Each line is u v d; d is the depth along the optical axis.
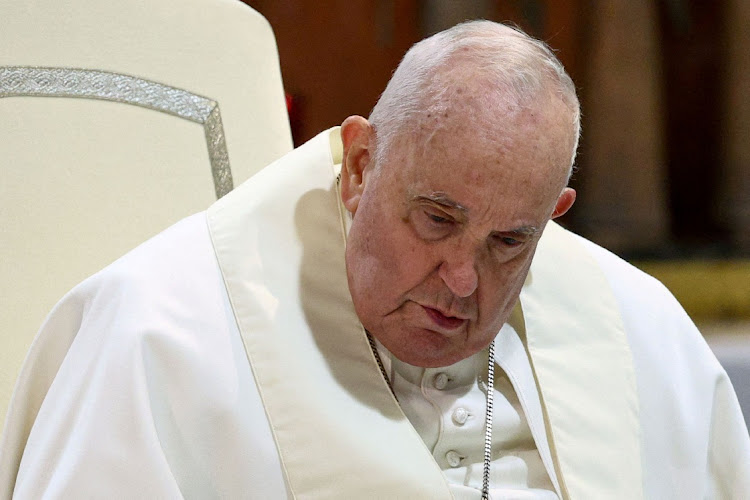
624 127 19.62
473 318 5.19
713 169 20.30
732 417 6.73
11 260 6.80
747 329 17.27
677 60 20.00
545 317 6.38
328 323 5.66
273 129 7.94
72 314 5.67
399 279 5.09
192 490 5.26
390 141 5.05
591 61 19.41
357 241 5.29
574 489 5.90
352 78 16.89
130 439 5.10
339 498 5.24
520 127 4.80
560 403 6.11
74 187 7.08
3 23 7.13
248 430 5.32
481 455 5.86
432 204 4.86
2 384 6.62
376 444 5.36
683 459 6.50
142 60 7.53
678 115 20.05
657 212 19.89
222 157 7.66
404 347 5.28
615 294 6.76
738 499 6.53
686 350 6.80
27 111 7.05
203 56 7.77
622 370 6.43
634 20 19.33
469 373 5.98
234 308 5.55
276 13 16.58
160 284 5.52
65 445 5.21
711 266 19.36
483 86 4.83
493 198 4.80
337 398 5.45
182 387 5.31
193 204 7.48
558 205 5.66
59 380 5.43
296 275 5.72
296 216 5.88
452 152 4.78
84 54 7.34
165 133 7.49
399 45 17.08
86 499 4.98
